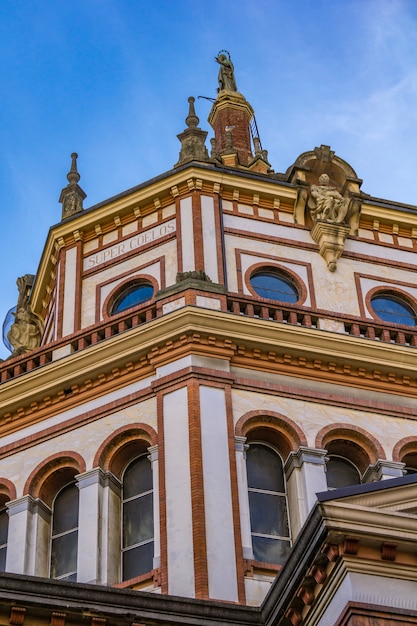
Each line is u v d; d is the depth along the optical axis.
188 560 29.39
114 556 31.52
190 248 37.16
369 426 33.62
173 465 31.28
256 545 31.14
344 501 23.67
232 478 30.97
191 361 33.06
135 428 32.72
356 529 23.17
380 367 34.72
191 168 38.72
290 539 31.45
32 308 41.38
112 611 25.56
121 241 38.84
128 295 37.66
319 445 32.72
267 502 32.06
